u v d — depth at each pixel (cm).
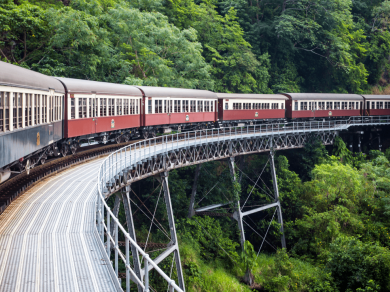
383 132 5416
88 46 3859
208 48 5553
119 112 2853
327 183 3625
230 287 2773
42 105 1748
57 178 1809
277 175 3947
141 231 3028
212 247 3089
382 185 3725
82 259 895
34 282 772
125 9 4388
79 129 2361
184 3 5853
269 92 6072
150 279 2597
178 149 2569
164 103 3350
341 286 2480
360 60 7112
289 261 3062
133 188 3309
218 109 3981
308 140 4300
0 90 1183
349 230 3294
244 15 6381
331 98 4834
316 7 6362
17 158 1373
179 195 3331
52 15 3684
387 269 2280
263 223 3531
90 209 1301
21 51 3756
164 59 4538
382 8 7388
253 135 3381
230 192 3288
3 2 3631
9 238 1020
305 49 6431
